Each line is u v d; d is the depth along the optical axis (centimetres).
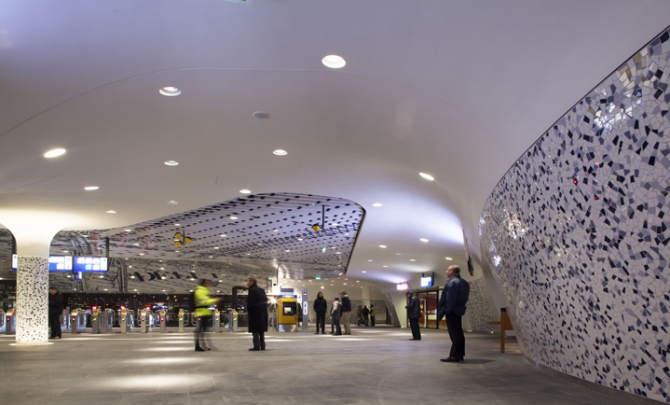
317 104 822
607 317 507
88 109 801
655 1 346
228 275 4159
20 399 623
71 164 1096
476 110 672
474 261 2083
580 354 609
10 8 521
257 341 1353
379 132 921
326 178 1327
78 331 2788
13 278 4031
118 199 1486
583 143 473
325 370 891
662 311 417
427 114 772
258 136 995
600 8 395
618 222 443
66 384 746
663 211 385
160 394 650
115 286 4322
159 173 1245
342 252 2992
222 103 820
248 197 1617
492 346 1484
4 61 619
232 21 569
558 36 455
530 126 579
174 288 4456
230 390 678
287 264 3653
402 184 1335
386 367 928
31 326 1716
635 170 405
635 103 389
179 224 2141
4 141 873
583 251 516
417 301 1838
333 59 659
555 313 641
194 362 1051
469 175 918
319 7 539
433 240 2131
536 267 661
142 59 652
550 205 571
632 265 439
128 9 540
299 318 3203
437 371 860
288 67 685
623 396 521
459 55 576
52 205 1500
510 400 577
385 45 604
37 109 767
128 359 1128
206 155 1116
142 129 928
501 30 500
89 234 2405
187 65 676
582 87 456
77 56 627
